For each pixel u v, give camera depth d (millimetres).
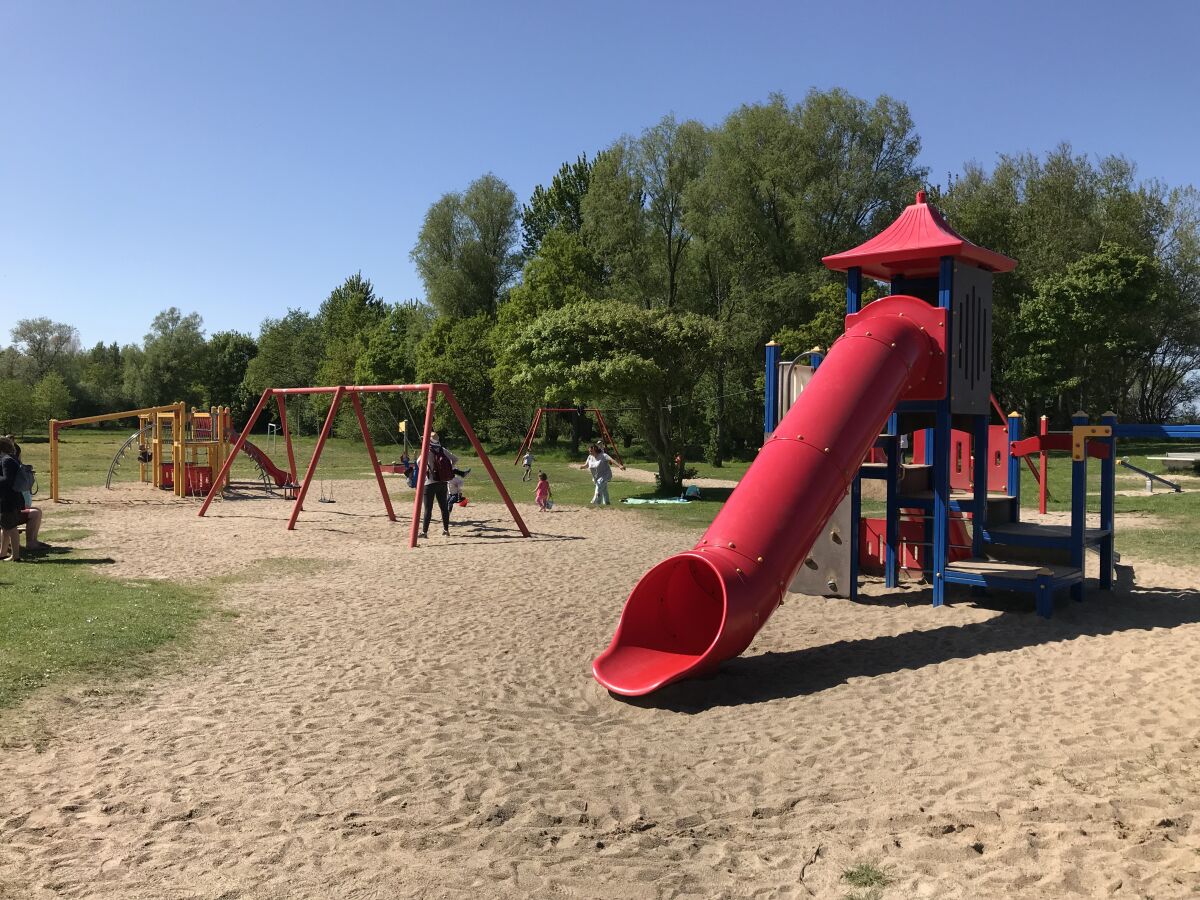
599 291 54406
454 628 9375
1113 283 46531
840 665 7988
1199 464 32125
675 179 51094
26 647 7801
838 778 5168
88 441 64312
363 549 15109
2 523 12898
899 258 10453
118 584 11234
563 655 8383
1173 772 5031
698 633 8461
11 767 5316
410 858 4207
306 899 3811
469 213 67375
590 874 4047
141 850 4266
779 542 7910
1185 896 3650
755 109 49125
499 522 19250
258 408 20688
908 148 48156
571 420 62312
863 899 3750
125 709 6477
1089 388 53094
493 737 6012
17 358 109438
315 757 5562
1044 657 7859
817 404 8828
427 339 64250
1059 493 24906
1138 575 12125
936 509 10219
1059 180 52438
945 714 6340
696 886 3926
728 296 49312
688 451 49125
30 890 3857
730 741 5957
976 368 10797
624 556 14297
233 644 8547
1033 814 4500
